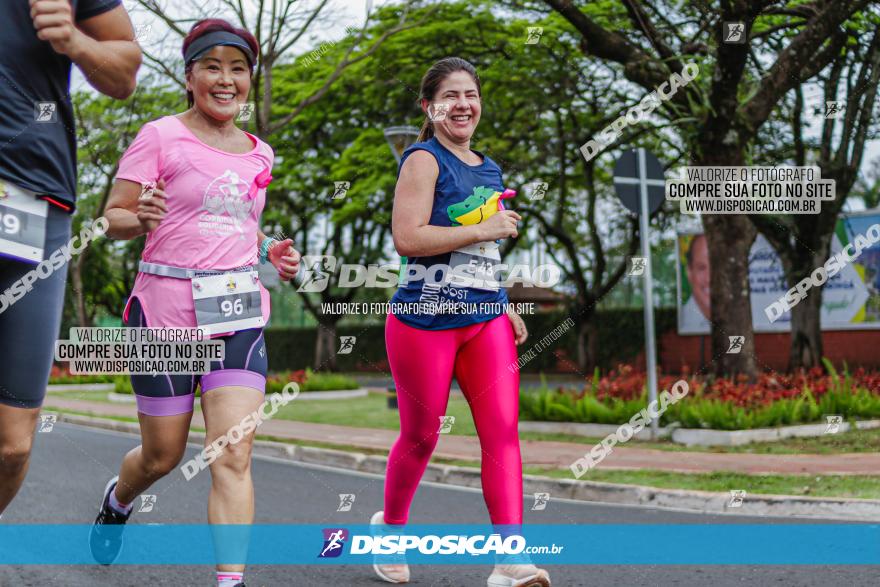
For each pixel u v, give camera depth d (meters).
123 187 2.83
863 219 19.31
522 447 8.32
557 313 24.98
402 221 3.09
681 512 5.53
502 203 3.29
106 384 20.30
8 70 2.21
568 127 17.95
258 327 2.93
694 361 22.59
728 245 11.23
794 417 9.25
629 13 10.89
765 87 11.02
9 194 2.24
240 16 11.59
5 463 2.43
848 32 12.44
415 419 3.22
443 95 3.13
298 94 18.84
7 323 2.32
